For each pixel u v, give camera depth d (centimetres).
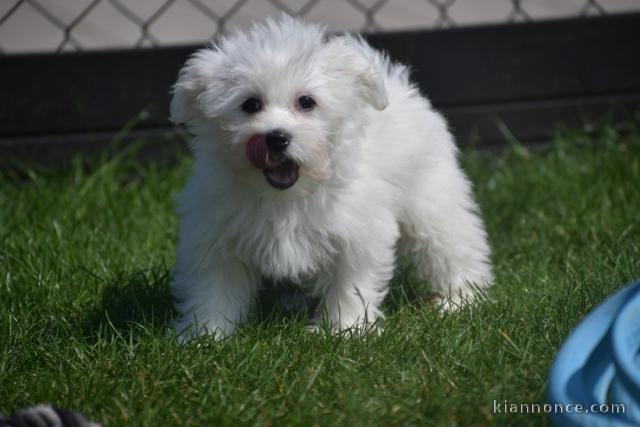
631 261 394
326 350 322
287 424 271
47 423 262
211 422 274
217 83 336
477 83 583
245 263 360
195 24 739
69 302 376
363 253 356
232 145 330
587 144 579
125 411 281
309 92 332
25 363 324
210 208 345
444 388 290
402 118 379
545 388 283
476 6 785
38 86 551
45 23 734
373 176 358
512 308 349
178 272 366
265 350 320
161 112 564
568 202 501
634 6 762
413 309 372
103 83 557
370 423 271
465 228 402
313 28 359
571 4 780
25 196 518
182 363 310
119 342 338
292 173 329
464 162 564
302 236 349
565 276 387
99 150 562
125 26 732
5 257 419
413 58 575
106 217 486
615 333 255
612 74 594
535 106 591
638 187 506
